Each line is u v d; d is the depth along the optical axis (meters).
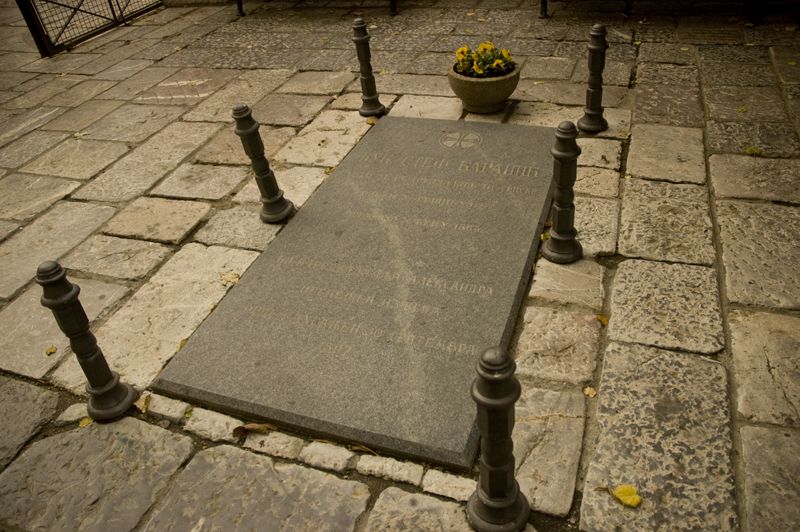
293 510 2.51
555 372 2.97
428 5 8.52
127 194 4.90
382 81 6.36
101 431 2.94
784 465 2.46
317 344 3.21
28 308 3.81
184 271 3.95
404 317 3.32
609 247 3.74
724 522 2.29
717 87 5.52
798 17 6.70
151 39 8.49
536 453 2.61
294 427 2.85
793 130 4.75
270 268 3.82
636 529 2.30
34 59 8.23
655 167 4.49
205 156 5.33
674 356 2.97
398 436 2.71
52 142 5.86
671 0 7.59
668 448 2.57
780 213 3.88
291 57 7.24
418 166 4.70
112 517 2.56
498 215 4.04
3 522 2.59
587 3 7.88
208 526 2.48
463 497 2.48
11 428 3.03
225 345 3.28
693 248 3.68
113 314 3.66
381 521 2.43
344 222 4.16
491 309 3.31
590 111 4.95
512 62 5.41
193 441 2.86
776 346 2.97
